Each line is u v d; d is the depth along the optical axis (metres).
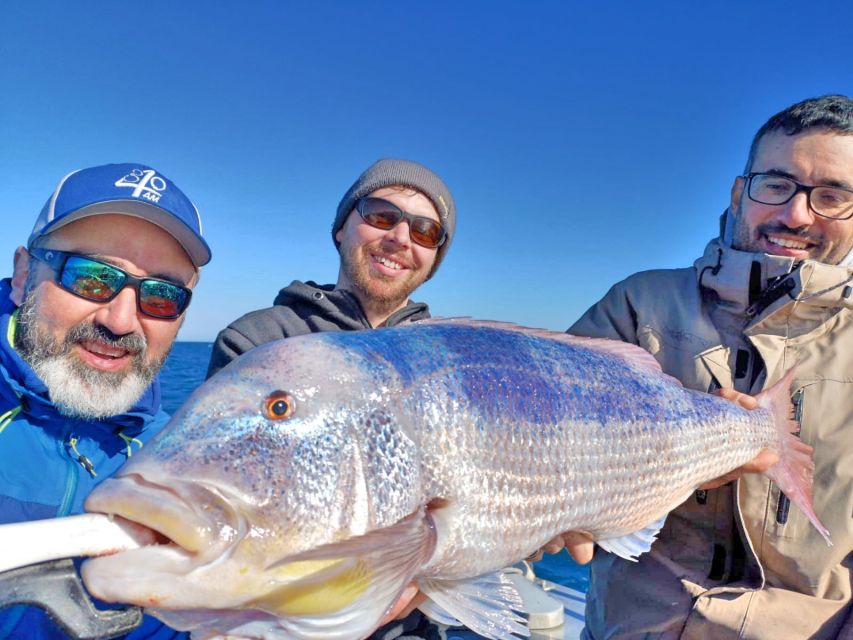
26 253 0.65
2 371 0.61
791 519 0.69
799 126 0.71
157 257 0.64
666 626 0.71
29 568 0.37
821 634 0.67
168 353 0.68
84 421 0.64
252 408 0.48
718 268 0.75
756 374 0.74
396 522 0.49
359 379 0.51
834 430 0.70
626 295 0.82
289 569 0.45
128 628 0.40
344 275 0.91
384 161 0.88
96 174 0.63
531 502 0.56
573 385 0.61
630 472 0.63
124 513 0.41
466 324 0.62
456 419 0.54
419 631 0.72
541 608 1.11
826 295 0.70
